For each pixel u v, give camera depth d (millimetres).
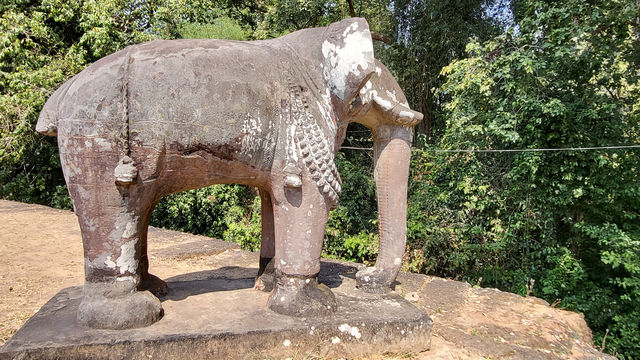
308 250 1991
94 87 1716
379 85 2354
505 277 5910
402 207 2482
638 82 5805
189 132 1773
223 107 1805
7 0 7160
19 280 3125
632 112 5875
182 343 1693
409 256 6156
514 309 2812
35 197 8219
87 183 1725
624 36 5445
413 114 2383
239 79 1847
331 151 2027
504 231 5891
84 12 7219
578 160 5641
